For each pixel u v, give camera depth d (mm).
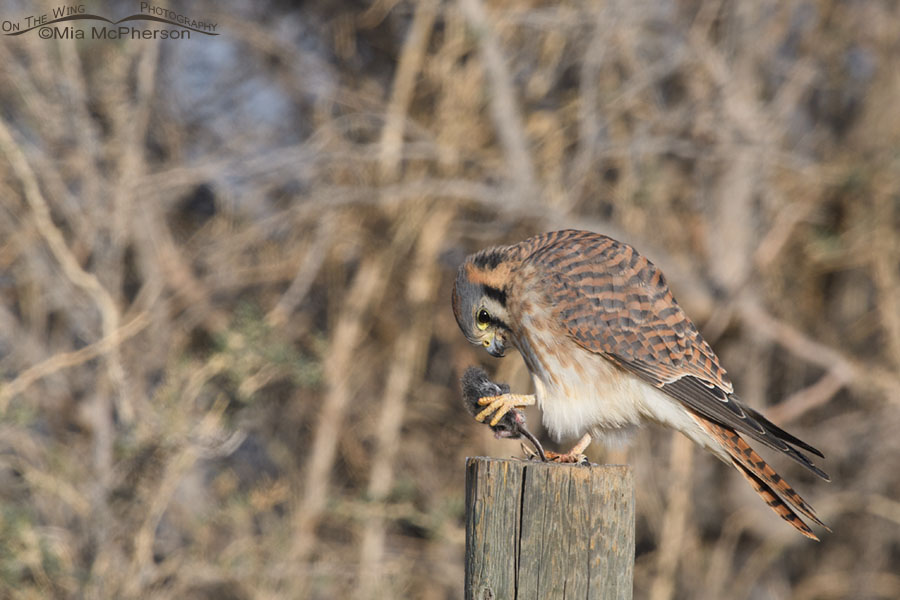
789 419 13773
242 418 11500
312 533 12477
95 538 10977
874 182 13789
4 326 12305
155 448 10836
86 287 10719
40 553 10469
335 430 13125
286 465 13281
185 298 12953
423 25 13570
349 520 12938
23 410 10719
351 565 12195
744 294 13633
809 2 14984
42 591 10477
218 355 10930
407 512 12242
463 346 13656
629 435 7141
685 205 14391
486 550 4914
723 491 13930
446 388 13672
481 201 13281
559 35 13836
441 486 13352
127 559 11203
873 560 14398
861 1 14812
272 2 14633
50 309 12445
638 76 13383
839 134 15023
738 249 13727
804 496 14078
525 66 14070
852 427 14078
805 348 13766
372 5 14219
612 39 13742
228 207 13336
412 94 14023
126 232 11969
